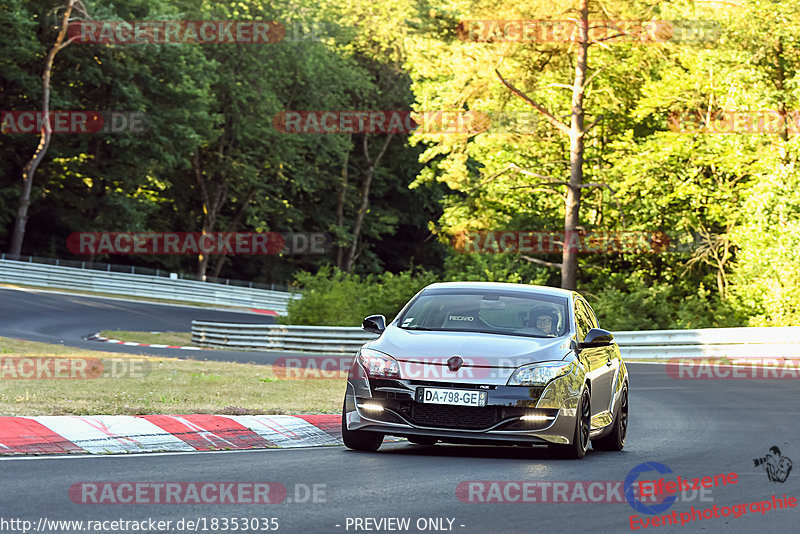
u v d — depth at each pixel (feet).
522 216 572.51
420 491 93.20
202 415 140.26
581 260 582.76
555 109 557.74
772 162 460.14
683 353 352.90
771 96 460.14
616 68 526.16
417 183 574.97
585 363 126.00
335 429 146.30
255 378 210.59
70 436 119.44
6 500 82.58
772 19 461.78
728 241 520.42
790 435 154.20
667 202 525.75
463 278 518.37
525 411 116.67
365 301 426.92
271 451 123.65
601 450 139.33
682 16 476.95
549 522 80.53
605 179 552.00
